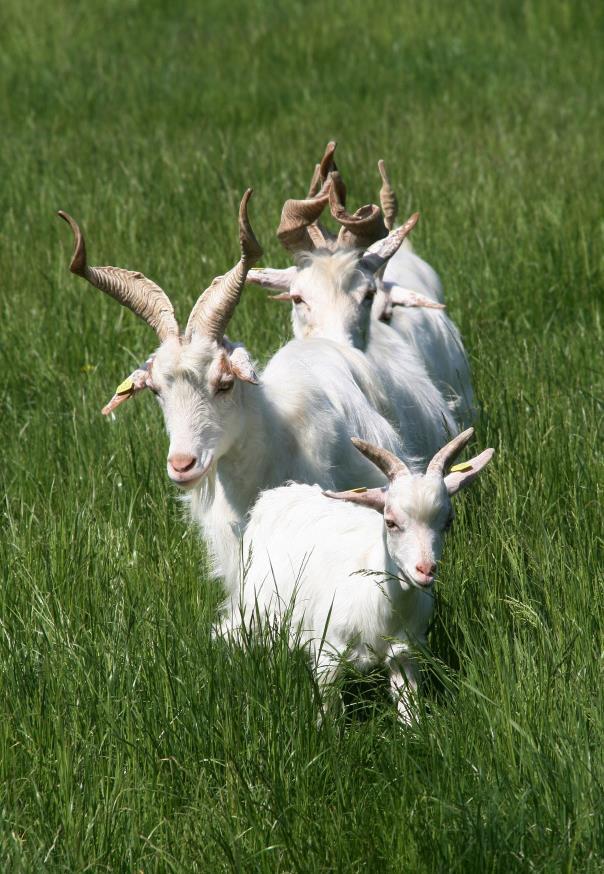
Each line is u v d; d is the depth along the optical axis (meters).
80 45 66.50
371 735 16.80
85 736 17.17
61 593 20.48
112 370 29.92
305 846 14.95
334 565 18.73
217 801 16.17
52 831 15.59
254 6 72.44
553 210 38.22
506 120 50.97
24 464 25.61
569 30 65.38
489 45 63.47
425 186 41.47
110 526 22.83
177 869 14.79
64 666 18.33
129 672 17.92
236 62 62.22
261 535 20.12
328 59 62.47
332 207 25.12
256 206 40.44
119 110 55.62
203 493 21.38
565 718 16.44
